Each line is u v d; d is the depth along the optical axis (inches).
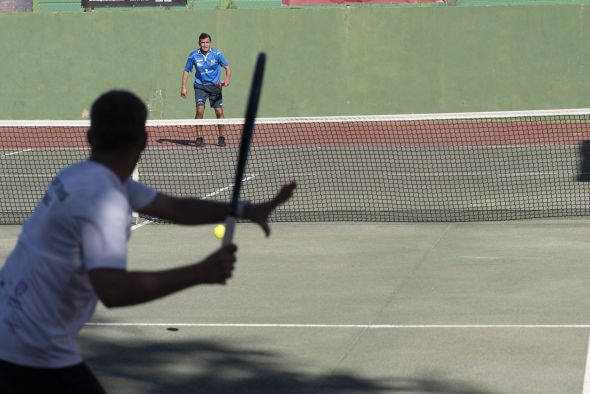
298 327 711.7
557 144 1972.2
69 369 346.0
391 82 2393.0
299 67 2412.6
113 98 339.6
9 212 1277.1
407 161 1745.8
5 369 343.9
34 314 338.3
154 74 2439.7
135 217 1180.5
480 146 1971.0
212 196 1391.5
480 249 978.1
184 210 385.4
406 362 624.7
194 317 746.2
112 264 318.3
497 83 2361.0
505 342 663.1
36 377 343.9
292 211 1230.9
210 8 2454.5
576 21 2320.4
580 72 2329.0
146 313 760.3
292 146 1921.8
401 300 783.1
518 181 1475.1
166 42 2427.4
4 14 2466.8
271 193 1402.6
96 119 337.4
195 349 663.1
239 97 2429.9
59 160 1860.2
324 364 624.7
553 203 1266.0
